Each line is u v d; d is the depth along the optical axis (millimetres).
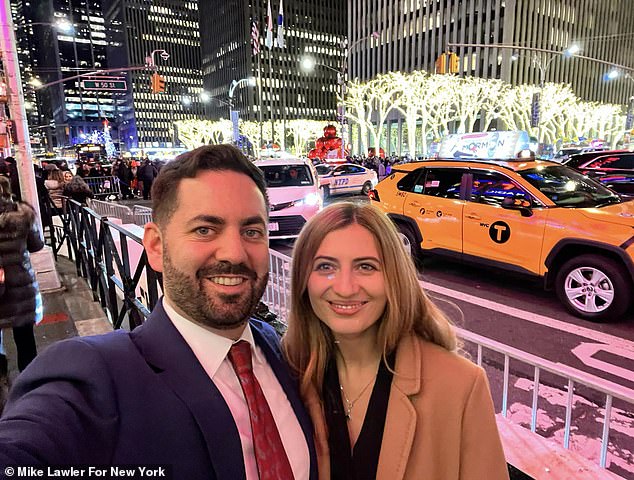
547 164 6363
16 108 6973
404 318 1376
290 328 1552
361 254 1348
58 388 922
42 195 11570
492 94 58469
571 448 2816
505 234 5871
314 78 114250
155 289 3090
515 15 61500
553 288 5543
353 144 77562
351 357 1469
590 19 73750
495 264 6078
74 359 978
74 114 126312
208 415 999
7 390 3191
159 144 124500
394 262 1363
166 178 1116
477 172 6457
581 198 5715
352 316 1364
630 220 4836
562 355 4184
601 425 3070
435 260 8133
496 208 6008
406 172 7578
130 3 116375
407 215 7312
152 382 989
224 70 118312
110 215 10406
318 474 1274
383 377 1372
